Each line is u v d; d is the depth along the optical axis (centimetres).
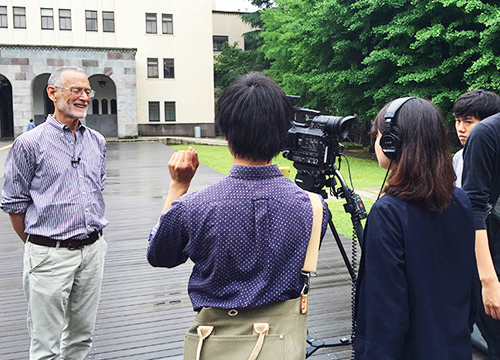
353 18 1448
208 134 3045
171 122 2983
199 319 125
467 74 1178
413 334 132
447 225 139
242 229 120
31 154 212
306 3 1869
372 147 1980
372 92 1503
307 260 123
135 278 424
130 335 308
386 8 1391
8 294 388
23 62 2492
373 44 1539
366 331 135
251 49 3391
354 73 1530
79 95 219
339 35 1580
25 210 216
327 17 1543
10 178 211
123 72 2664
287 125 127
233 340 119
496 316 181
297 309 123
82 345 240
